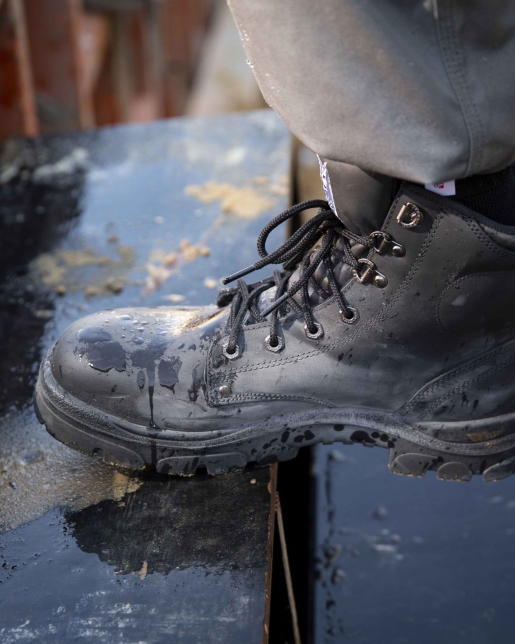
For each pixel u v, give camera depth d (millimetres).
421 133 621
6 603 656
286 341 704
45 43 1615
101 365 708
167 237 986
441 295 676
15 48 1372
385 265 675
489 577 820
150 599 655
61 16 1588
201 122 1233
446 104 617
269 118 1225
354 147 631
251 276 905
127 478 729
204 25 3457
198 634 636
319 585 835
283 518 851
